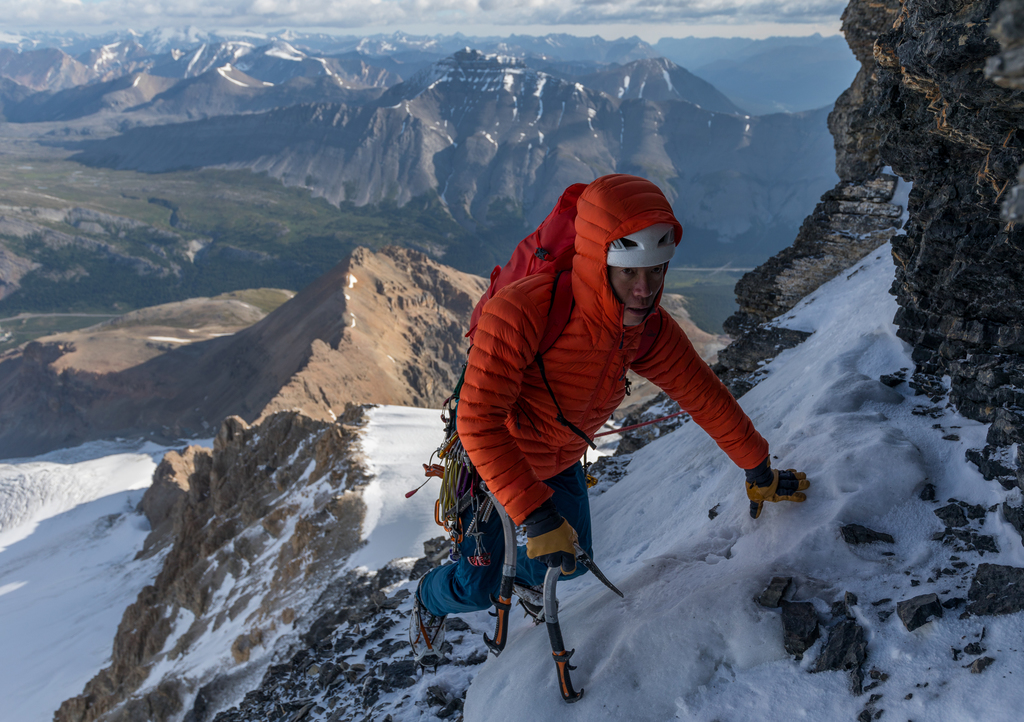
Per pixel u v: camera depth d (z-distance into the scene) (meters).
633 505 6.41
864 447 3.42
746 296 14.83
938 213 4.43
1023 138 3.31
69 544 139.50
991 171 3.54
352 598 8.66
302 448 65.94
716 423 2.95
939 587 2.47
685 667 2.50
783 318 11.94
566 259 2.45
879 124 5.14
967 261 4.02
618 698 2.50
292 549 44.47
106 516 149.75
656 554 4.76
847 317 8.39
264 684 6.48
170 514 130.75
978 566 2.51
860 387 4.37
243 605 42.84
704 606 2.65
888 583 2.60
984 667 2.06
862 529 2.90
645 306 2.32
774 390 7.65
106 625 95.38
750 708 2.32
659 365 2.73
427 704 4.01
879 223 13.30
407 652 5.20
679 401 2.93
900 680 2.17
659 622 2.66
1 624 103.25
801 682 2.32
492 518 2.88
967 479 3.10
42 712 75.62
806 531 2.97
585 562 2.72
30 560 137.50
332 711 4.77
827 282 13.41
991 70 0.78
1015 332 3.64
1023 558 2.45
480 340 2.42
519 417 2.61
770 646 2.46
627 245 2.16
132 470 182.25
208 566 50.59
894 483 3.14
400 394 199.75
